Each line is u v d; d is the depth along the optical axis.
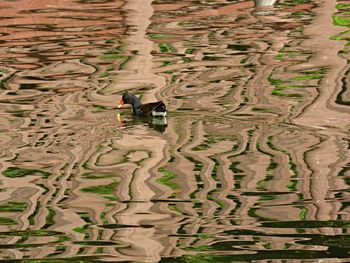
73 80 32.41
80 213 20.62
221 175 22.66
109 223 19.98
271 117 27.27
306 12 42.75
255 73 32.59
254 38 37.84
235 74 32.56
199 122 27.02
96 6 45.12
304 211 20.27
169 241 18.84
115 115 28.25
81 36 38.94
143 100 29.66
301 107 28.25
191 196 21.45
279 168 23.02
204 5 44.94
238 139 25.30
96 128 26.95
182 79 32.12
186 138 25.55
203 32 39.06
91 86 31.62
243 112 27.86
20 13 43.69
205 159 23.81
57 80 32.44
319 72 32.53
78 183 22.55
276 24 40.34
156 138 25.75
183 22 41.16
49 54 36.16
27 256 18.28
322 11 42.81
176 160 23.88
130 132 26.39
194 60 34.69
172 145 25.05
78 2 46.31
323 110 27.89
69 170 23.39
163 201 21.19
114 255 18.22
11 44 37.88
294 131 25.92
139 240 18.92
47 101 29.94
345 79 31.55
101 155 24.56
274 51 35.75
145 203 21.09
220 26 40.16
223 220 19.89
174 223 19.86
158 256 18.08
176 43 37.25
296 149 24.36
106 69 33.78
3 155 24.69
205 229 19.47
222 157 23.92
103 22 41.47
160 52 36.00
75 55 35.91
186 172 23.00
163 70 33.44
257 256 17.92
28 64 34.72
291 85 30.92
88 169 23.50
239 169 23.02
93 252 18.39
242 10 43.56
